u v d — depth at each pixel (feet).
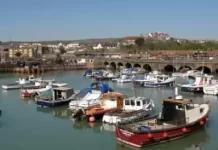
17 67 395.75
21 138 112.68
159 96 201.26
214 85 207.51
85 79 319.47
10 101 186.50
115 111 132.36
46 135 116.16
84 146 103.30
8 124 131.95
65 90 168.76
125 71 344.69
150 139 96.89
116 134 102.53
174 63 362.74
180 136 104.68
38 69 392.27
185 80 281.54
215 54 506.07
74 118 136.05
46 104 163.84
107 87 188.24
